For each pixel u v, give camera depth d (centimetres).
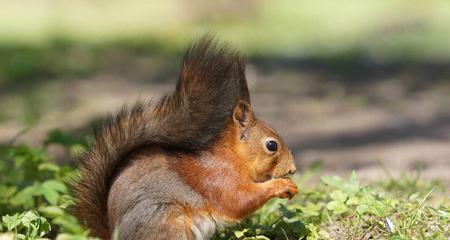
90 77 2502
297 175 1096
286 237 716
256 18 3791
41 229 704
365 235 722
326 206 787
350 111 1831
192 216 662
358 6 4144
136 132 673
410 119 1695
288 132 1614
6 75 2534
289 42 3153
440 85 2123
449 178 1052
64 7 4550
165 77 2480
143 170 661
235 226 754
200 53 686
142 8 4409
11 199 823
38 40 3438
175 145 677
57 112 1889
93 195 678
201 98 679
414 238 691
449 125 1609
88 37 3544
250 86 2202
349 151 1377
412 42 2977
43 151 958
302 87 2202
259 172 704
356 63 2600
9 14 4425
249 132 700
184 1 3788
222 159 683
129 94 2158
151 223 645
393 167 1188
